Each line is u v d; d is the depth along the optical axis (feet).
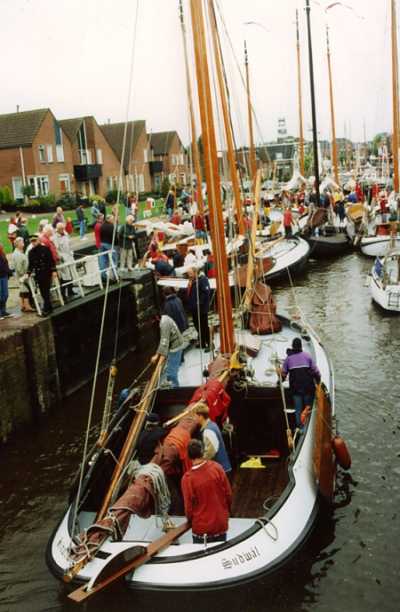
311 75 101.24
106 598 19.97
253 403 31.30
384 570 23.70
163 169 223.30
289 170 254.47
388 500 28.76
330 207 109.50
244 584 20.13
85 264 56.44
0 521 29.40
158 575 19.80
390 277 66.85
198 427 25.77
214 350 37.73
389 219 93.04
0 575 24.97
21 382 40.11
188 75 44.39
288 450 30.76
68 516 22.62
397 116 96.68
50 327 43.16
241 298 42.47
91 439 38.34
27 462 35.60
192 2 29.07
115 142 205.98
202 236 74.49
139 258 80.89
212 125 29.71
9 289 58.18
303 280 80.69
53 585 23.98
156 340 61.57
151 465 22.77
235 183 44.83
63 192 166.50
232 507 26.09
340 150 347.15
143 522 23.79
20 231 74.33
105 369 52.29
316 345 41.42
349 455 31.96
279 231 101.24
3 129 161.68
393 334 54.54
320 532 25.64
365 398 40.52
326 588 22.58
